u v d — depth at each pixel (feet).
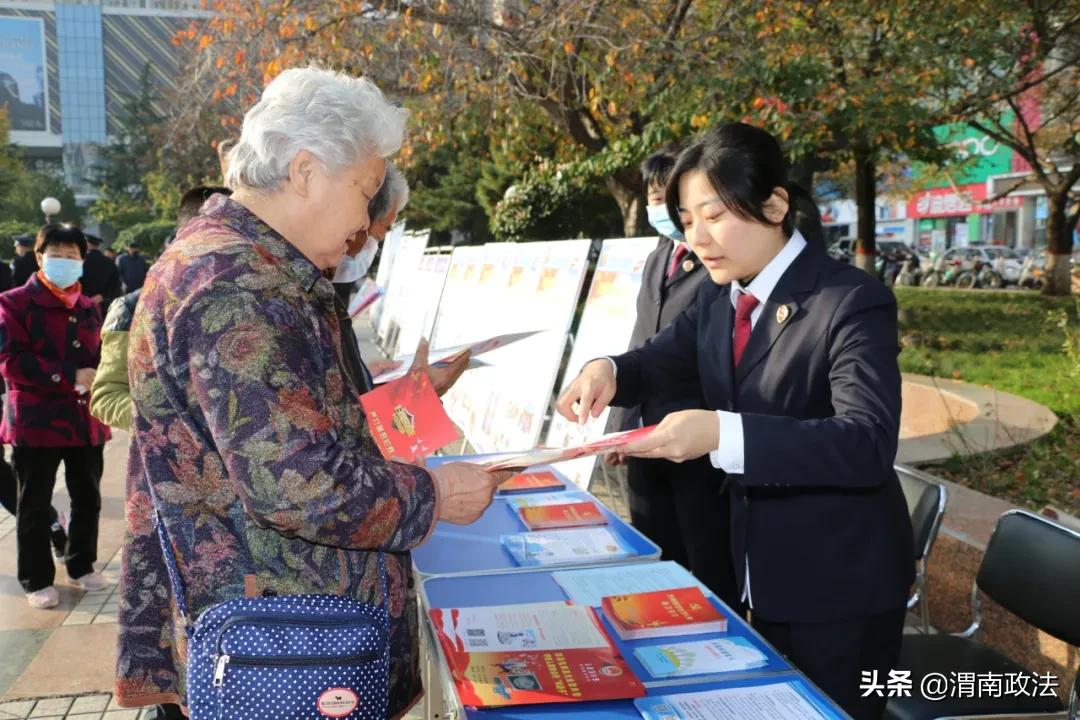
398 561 4.54
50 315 11.30
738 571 5.81
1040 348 30.96
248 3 22.26
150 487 4.01
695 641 5.16
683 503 8.76
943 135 49.34
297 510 3.65
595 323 11.68
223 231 3.99
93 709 9.24
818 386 5.20
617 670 4.69
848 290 5.08
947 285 78.64
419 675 4.78
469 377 17.39
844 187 81.20
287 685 3.78
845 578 5.27
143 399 3.93
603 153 25.35
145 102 175.83
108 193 174.09
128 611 4.37
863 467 4.61
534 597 5.91
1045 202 100.94
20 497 11.59
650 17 23.81
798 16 24.68
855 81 23.03
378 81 24.53
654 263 9.81
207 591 4.01
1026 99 46.44
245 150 4.07
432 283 27.84
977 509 11.50
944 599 10.71
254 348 3.67
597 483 17.76
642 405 8.66
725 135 5.05
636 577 6.22
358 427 4.25
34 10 252.42
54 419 11.37
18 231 141.18
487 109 26.09
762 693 4.54
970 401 19.08
